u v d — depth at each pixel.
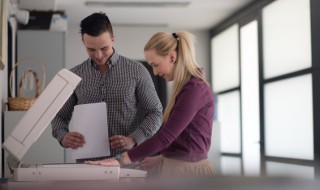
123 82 2.18
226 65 8.03
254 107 6.93
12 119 3.47
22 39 5.62
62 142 2.12
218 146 5.52
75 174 1.35
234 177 0.43
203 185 0.43
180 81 1.74
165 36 1.77
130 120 2.20
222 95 8.15
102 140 2.02
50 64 5.65
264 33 6.50
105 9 7.23
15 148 1.51
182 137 1.71
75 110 2.06
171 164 1.69
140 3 6.92
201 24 8.38
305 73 5.44
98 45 2.06
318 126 5.17
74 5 6.94
